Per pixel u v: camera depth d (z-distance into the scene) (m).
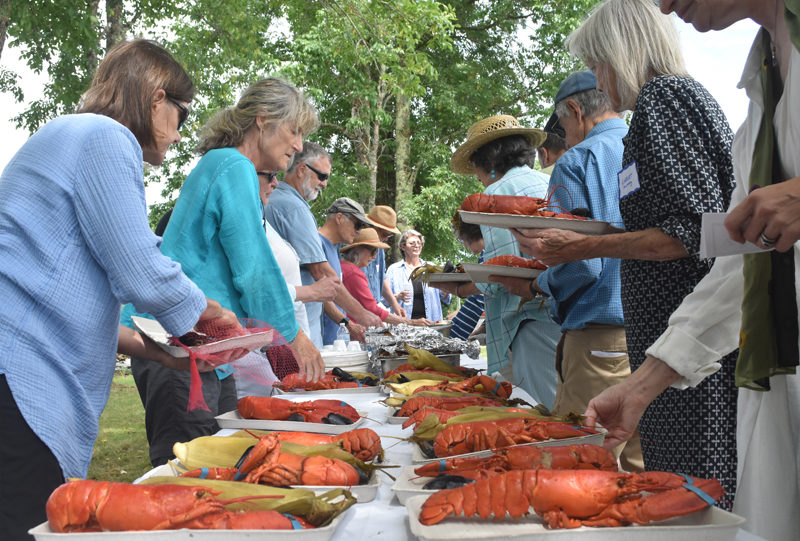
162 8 13.00
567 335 2.83
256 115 3.04
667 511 1.22
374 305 5.74
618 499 1.25
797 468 1.82
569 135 3.02
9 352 1.69
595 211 2.67
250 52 13.35
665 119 2.10
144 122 2.06
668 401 2.12
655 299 2.22
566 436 1.79
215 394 2.81
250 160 3.12
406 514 1.44
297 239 4.50
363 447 1.83
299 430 2.19
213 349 2.07
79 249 1.79
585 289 2.70
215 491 1.27
